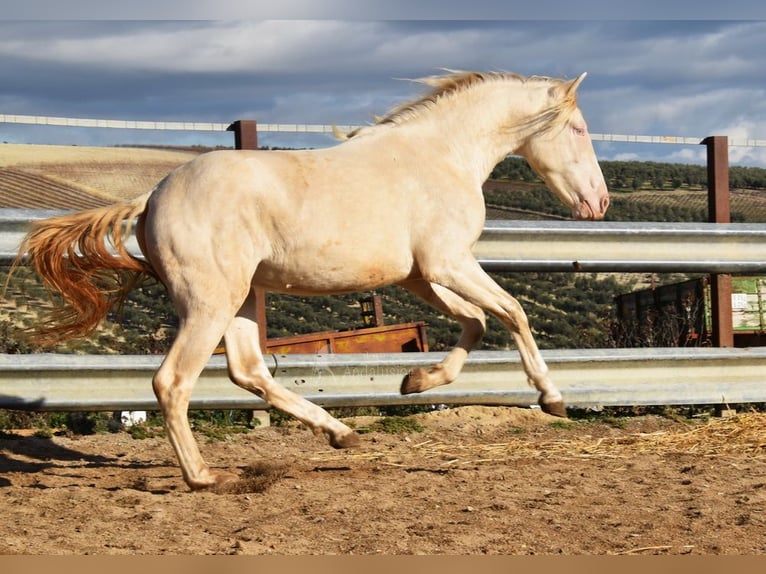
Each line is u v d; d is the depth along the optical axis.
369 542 4.26
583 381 7.84
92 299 5.66
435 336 18.53
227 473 5.50
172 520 4.68
